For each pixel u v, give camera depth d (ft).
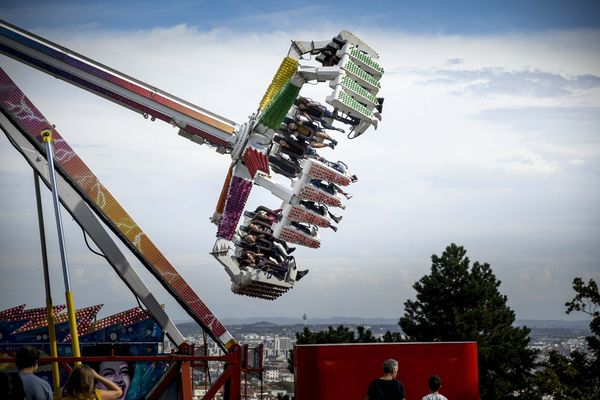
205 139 77.20
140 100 75.31
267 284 76.64
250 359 67.92
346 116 78.69
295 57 76.23
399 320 174.70
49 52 71.97
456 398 60.64
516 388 164.76
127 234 67.36
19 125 65.46
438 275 172.76
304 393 58.90
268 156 77.87
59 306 68.28
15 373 32.68
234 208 75.77
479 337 161.99
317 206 78.84
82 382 35.22
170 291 68.18
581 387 144.87
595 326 147.43
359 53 75.41
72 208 66.08
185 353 67.87
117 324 68.28
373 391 45.68
